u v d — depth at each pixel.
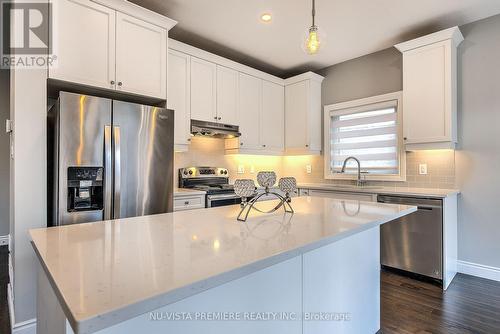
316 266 1.33
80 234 1.13
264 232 1.15
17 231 1.78
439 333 1.85
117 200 2.06
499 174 2.68
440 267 2.56
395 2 2.51
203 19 2.81
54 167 1.96
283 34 3.11
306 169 4.29
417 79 2.92
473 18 2.78
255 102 3.76
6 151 4.03
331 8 2.60
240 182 1.44
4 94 4.06
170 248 0.93
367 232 1.74
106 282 0.65
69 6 2.03
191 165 3.54
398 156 3.33
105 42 2.20
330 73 4.01
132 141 2.17
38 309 1.27
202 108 3.18
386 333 1.84
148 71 2.45
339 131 3.92
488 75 2.74
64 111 1.86
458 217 2.91
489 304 2.23
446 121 2.74
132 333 0.77
